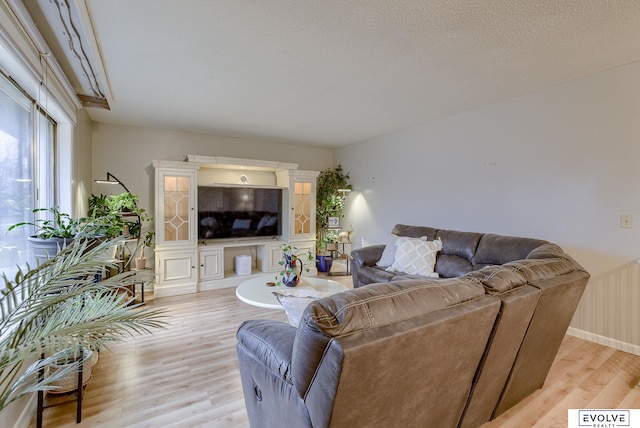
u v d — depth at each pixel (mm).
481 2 1685
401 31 1970
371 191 5105
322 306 990
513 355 1514
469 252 3127
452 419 1396
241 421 1697
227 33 1984
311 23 1878
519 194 3170
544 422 1692
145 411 1765
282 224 5129
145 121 4023
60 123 2734
